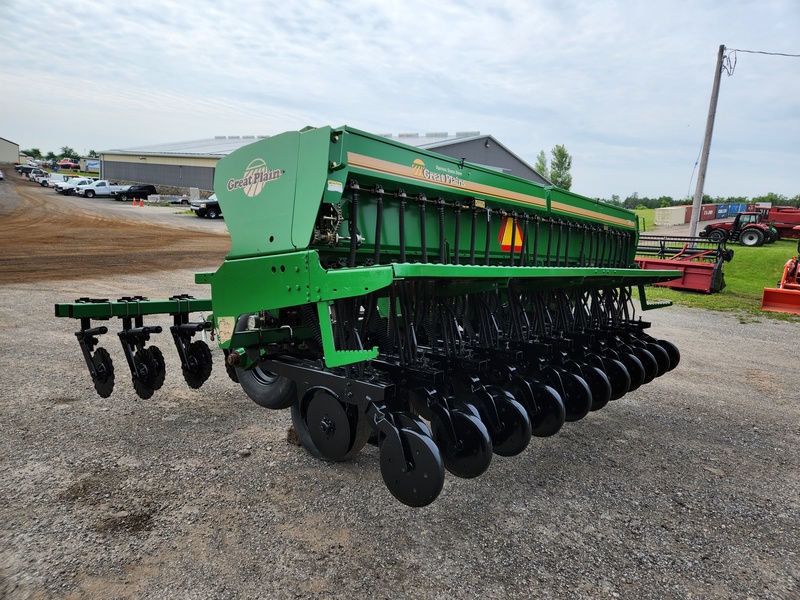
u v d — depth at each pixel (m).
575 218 5.29
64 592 2.54
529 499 3.58
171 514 3.21
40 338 7.11
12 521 3.08
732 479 3.98
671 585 2.77
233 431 4.43
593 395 4.52
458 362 3.65
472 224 4.08
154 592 2.57
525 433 3.45
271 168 3.21
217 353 6.96
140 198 41.47
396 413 2.98
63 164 79.44
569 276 4.14
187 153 44.69
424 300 3.74
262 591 2.60
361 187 3.29
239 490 3.52
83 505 3.27
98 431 4.34
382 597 2.60
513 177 4.46
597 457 4.27
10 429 4.30
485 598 2.62
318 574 2.74
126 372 5.89
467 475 3.18
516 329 4.45
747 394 6.07
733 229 24.09
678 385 6.34
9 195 38.12
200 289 11.57
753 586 2.79
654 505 3.57
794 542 3.20
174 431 4.40
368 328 3.76
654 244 21.05
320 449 3.41
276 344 3.83
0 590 2.53
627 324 5.83
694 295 13.88
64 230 22.80
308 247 3.01
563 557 2.97
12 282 11.52
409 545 3.02
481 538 3.12
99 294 10.52
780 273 17.27
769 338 9.16
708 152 18.84
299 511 3.30
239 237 3.45
